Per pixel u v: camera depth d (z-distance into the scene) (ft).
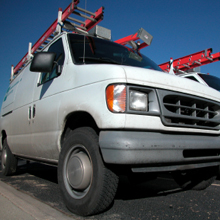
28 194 11.19
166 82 8.30
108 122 7.23
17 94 16.47
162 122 7.77
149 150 7.07
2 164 17.53
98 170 7.50
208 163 9.31
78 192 8.46
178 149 7.72
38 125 11.76
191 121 8.87
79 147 8.52
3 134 18.97
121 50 12.79
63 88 9.98
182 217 8.29
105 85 7.68
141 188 13.06
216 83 19.04
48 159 11.25
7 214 8.23
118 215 8.32
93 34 14.67
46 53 10.41
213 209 9.19
